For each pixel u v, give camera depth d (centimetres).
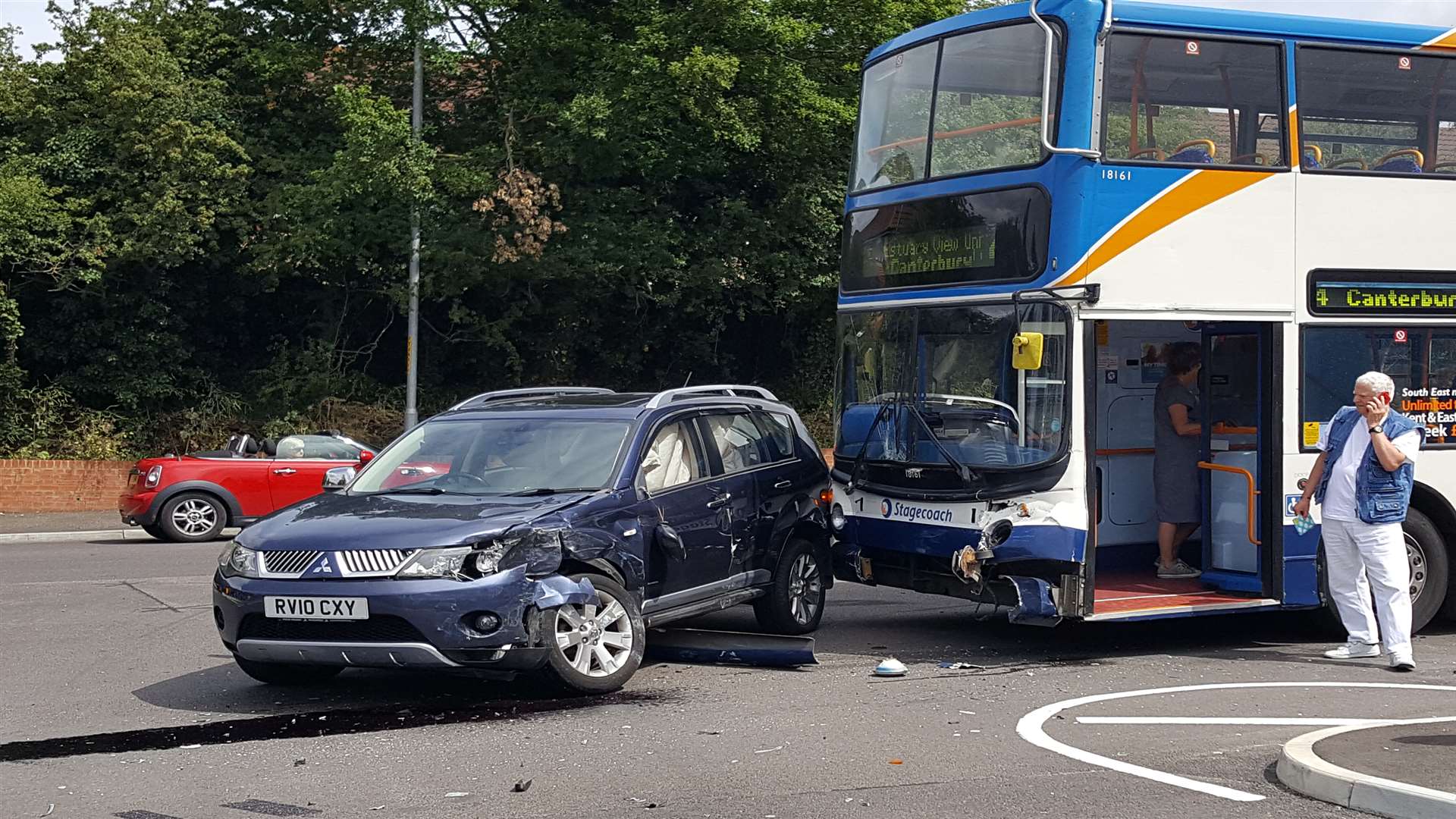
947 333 1021
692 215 2838
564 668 818
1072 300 951
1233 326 1046
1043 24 969
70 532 2139
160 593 1367
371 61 2719
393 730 751
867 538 1068
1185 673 930
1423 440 1077
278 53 2659
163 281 2695
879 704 819
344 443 2105
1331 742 653
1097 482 1172
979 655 1011
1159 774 637
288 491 2052
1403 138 1072
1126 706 806
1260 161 1017
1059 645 1059
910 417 1040
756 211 2820
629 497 886
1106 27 960
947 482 1001
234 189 2578
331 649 784
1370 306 1055
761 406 1093
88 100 2612
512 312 2856
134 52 2517
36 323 2684
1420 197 1073
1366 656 974
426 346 2992
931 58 1059
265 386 2789
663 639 1014
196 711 813
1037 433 958
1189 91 996
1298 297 1028
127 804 603
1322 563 1038
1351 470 952
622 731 741
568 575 835
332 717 790
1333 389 1042
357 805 597
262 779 645
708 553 959
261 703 834
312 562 794
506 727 754
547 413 965
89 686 894
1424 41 1078
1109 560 1184
